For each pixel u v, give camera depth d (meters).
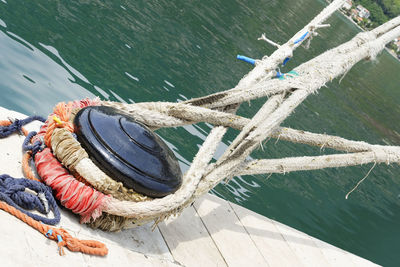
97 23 10.38
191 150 7.70
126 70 8.97
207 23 15.55
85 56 8.50
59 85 6.95
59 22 9.29
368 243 8.99
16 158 3.33
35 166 3.34
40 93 6.42
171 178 3.41
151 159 3.28
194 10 16.38
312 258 5.00
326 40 29.06
